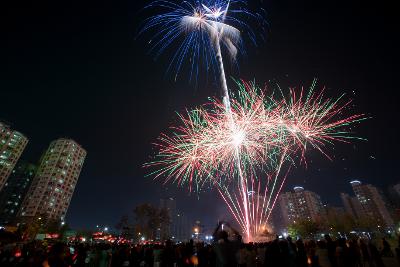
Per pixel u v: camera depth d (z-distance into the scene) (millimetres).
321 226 91312
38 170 124062
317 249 14523
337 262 12797
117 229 82875
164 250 14930
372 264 17297
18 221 102312
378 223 92188
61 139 132125
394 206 110562
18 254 15719
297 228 85750
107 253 16859
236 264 6488
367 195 162375
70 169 128875
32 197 112938
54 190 117312
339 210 176500
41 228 77500
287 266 9164
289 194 186625
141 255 17906
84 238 78562
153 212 81188
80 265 16125
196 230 48969
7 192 126875
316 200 183000
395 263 19562
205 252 13211
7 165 109125
